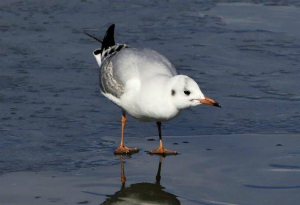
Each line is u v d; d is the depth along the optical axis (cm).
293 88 1430
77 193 970
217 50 1642
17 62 1548
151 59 1145
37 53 1606
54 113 1298
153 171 1059
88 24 1794
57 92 1399
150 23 1812
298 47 1656
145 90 1077
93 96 1393
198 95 1031
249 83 1459
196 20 1839
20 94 1377
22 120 1257
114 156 1125
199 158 1110
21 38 1692
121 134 1171
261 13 1895
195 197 957
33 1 1966
